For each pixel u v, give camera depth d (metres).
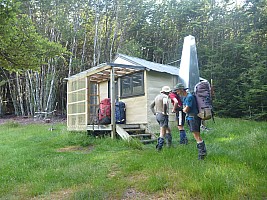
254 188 3.26
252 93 15.53
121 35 24.53
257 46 17.39
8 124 16.50
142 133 9.49
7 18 5.03
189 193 3.34
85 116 10.20
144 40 25.72
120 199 3.46
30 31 5.87
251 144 6.05
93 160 5.81
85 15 22.88
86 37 23.44
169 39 25.64
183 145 6.39
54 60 20.47
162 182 3.78
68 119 11.42
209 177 3.68
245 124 11.46
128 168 4.77
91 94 12.15
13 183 4.48
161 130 6.27
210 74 19.14
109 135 9.37
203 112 4.77
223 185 3.36
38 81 21.33
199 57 21.19
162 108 6.33
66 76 23.39
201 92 4.88
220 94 18.19
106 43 23.56
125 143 7.57
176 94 6.77
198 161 4.62
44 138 10.02
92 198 3.47
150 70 10.02
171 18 25.67
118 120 10.30
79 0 21.94
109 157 6.00
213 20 24.16
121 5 24.14
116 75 11.12
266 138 6.72
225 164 4.30
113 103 8.99
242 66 18.67
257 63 15.64
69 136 9.68
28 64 6.09
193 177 3.78
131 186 3.89
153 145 7.31
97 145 8.09
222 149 5.75
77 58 22.56
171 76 10.99
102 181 4.14
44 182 4.39
